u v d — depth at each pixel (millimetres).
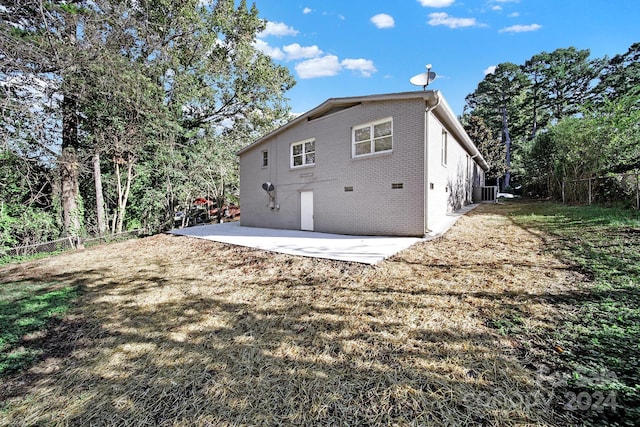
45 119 9094
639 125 9094
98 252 8867
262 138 12852
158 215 15047
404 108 8055
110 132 11562
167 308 4000
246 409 2049
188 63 15586
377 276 4590
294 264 5668
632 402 1776
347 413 1942
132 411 2117
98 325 3590
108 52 9484
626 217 6691
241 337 3068
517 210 11594
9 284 5516
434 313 3244
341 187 9578
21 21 8359
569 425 1679
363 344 2754
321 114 10320
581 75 28609
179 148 15352
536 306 3170
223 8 15930
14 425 2078
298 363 2539
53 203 10359
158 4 14094
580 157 10984
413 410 1913
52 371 2703
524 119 32625
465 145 14859
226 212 19812
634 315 2771
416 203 7867
